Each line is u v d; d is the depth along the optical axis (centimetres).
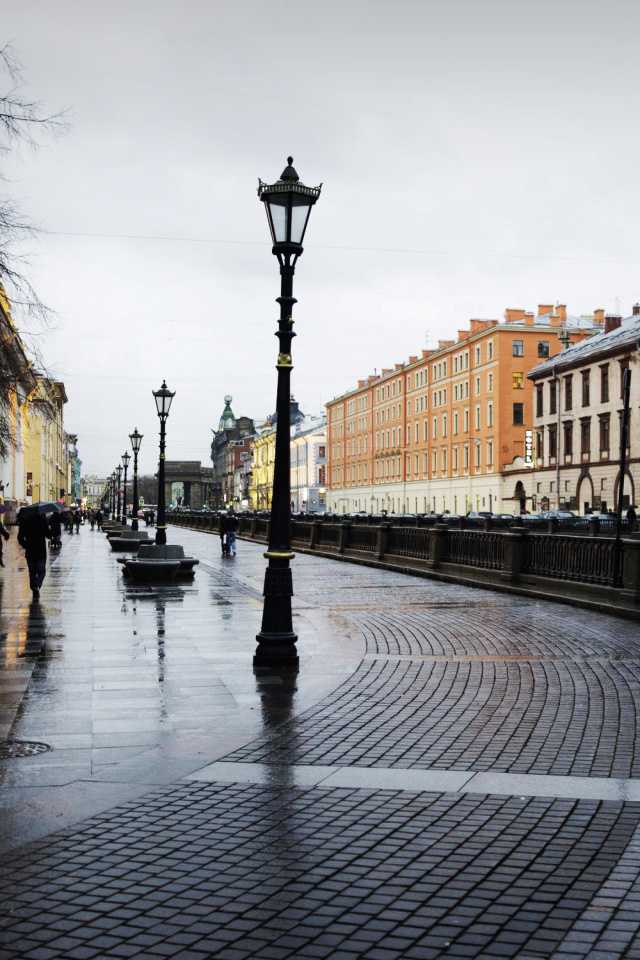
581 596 1588
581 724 727
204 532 6581
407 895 406
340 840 471
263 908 395
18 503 6203
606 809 519
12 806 524
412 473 9200
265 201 986
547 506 6550
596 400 6006
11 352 1797
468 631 1255
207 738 678
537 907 394
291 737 682
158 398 2386
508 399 7275
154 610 1477
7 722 728
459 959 352
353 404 11212
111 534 4456
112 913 391
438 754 637
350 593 1823
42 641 1146
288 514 1004
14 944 364
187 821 500
